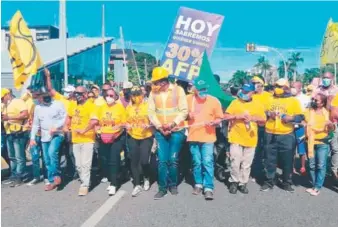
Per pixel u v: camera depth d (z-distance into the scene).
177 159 7.41
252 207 6.71
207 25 9.02
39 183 8.41
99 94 10.29
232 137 7.63
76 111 7.62
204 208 6.65
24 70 8.80
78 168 7.57
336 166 7.93
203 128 7.36
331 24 11.59
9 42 8.80
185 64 9.10
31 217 6.20
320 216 6.27
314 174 7.59
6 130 8.20
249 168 7.63
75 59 23.86
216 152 8.69
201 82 7.41
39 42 26.92
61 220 6.05
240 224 5.89
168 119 7.25
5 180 8.65
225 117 7.47
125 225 5.83
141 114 7.47
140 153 7.53
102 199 7.19
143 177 8.27
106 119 7.47
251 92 7.50
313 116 7.48
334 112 7.43
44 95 7.73
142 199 7.18
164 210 6.53
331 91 9.09
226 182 8.48
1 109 8.18
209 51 9.04
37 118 7.80
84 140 7.53
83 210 6.54
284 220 6.07
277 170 9.58
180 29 9.12
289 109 7.58
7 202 7.01
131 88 8.66
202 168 7.58
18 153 8.20
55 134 7.78
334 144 7.87
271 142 7.74
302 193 7.64
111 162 7.53
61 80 22.91
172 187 7.54
